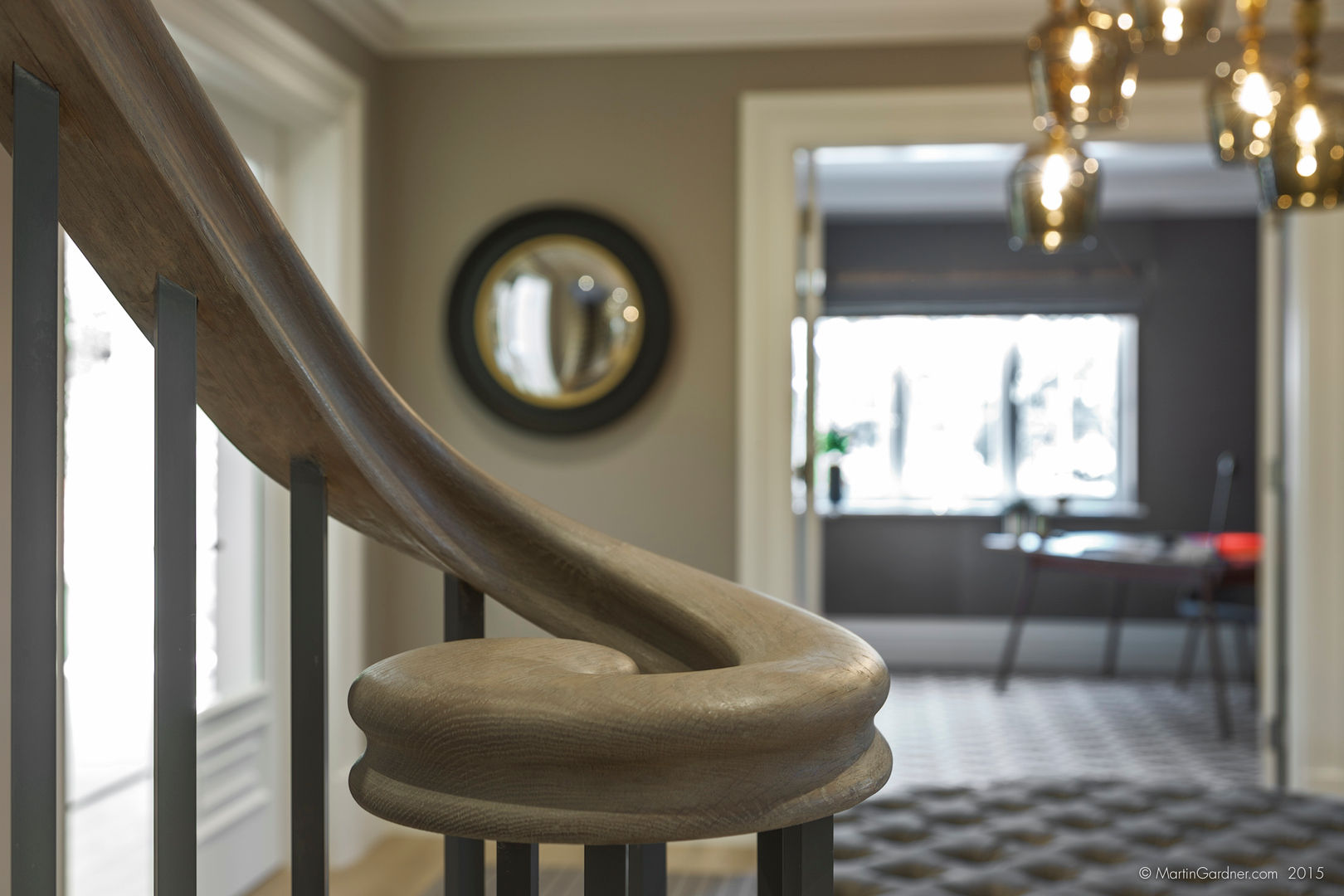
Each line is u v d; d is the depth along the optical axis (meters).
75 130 0.36
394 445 0.53
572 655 0.47
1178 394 7.31
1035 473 7.51
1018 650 7.26
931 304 7.43
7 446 1.02
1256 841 1.99
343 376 0.48
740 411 3.69
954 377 7.57
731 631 0.53
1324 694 3.50
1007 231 7.40
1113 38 1.90
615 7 3.62
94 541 2.67
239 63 2.86
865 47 3.66
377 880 3.31
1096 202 2.16
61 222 0.40
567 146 3.76
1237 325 7.26
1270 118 1.95
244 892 3.09
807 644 0.49
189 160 0.39
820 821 0.48
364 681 0.44
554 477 3.79
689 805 0.40
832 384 7.60
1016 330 7.53
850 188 7.25
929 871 1.89
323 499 0.52
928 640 7.35
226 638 3.08
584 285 3.73
